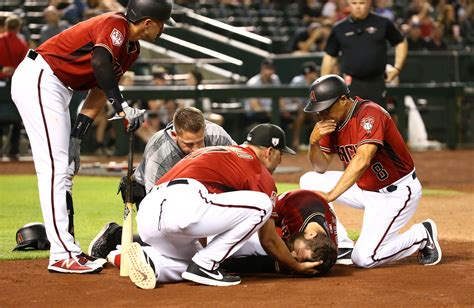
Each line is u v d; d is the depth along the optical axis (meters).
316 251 11.12
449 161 30.50
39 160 11.84
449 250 13.67
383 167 12.12
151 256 10.99
